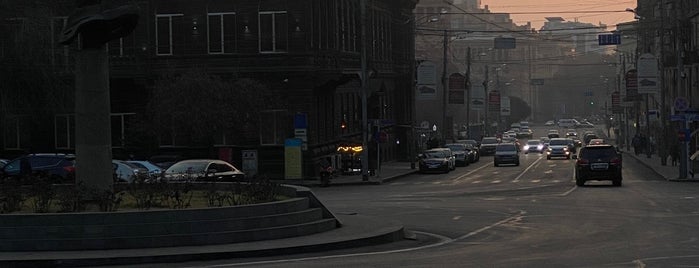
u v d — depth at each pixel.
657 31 94.56
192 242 22.16
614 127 159.50
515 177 64.69
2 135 57.03
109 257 20.17
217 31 60.56
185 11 60.62
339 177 65.69
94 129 25.44
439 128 128.62
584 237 25.02
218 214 22.92
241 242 22.75
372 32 79.81
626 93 97.19
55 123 62.66
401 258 20.61
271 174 60.91
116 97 62.34
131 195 27.19
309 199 26.41
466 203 39.81
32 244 21.36
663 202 37.84
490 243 24.00
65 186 26.56
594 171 50.75
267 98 58.84
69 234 21.55
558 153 96.06
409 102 96.00
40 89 52.34
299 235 24.19
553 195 43.94
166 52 61.00
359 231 25.25
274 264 19.72
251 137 60.75
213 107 55.28
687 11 82.56
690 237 24.50
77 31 25.08
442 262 19.72
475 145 99.00
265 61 60.00
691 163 58.41
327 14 64.00
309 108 60.75
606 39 85.94
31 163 43.84
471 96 133.88
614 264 18.92
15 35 51.56
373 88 78.75
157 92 56.09
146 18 60.78
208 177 40.50
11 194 24.03
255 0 60.03
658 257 20.03
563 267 18.62
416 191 50.66
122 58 60.97
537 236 25.59
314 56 60.59
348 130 75.12
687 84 82.44
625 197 41.38
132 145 60.78
